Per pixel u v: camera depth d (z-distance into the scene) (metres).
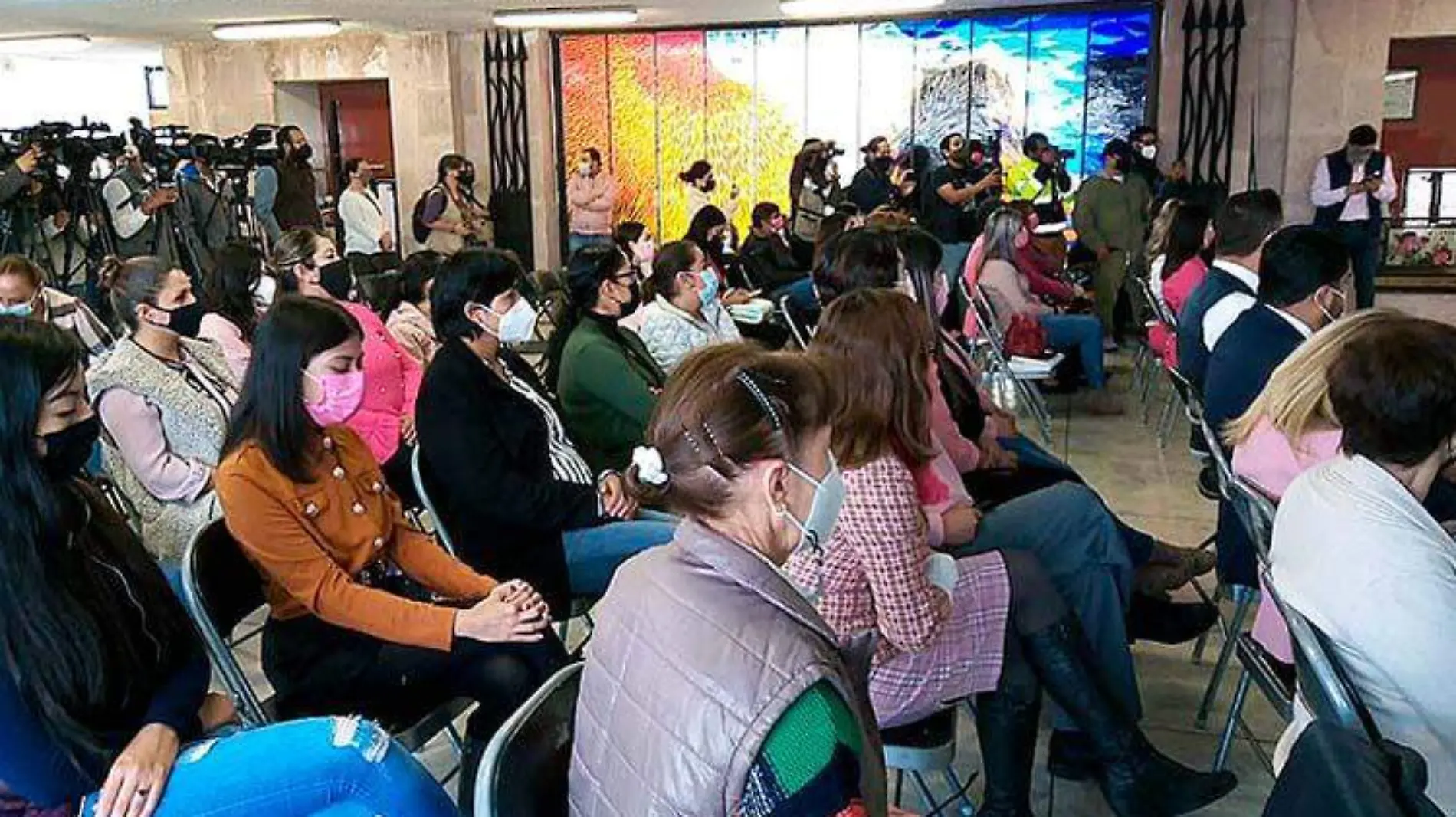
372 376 3.33
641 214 10.98
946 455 2.50
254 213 8.45
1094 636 2.33
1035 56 9.65
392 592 2.21
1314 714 1.50
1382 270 8.95
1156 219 6.88
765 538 1.21
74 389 1.54
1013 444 3.34
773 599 1.12
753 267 7.33
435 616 2.03
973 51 9.83
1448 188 8.85
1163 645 3.12
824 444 1.23
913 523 1.79
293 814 1.54
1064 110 9.66
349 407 2.04
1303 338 2.83
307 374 1.99
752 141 10.59
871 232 3.19
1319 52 8.28
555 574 2.55
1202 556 2.95
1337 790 1.18
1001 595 1.99
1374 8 8.10
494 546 2.52
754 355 1.25
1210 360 3.15
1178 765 2.18
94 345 4.19
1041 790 2.43
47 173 7.10
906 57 10.03
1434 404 1.52
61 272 7.36
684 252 3.92
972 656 1.95
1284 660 2.08
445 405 2.49
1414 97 9.59
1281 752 1.70
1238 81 8.84
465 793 2.04
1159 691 2.87
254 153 8.52
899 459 1.91
